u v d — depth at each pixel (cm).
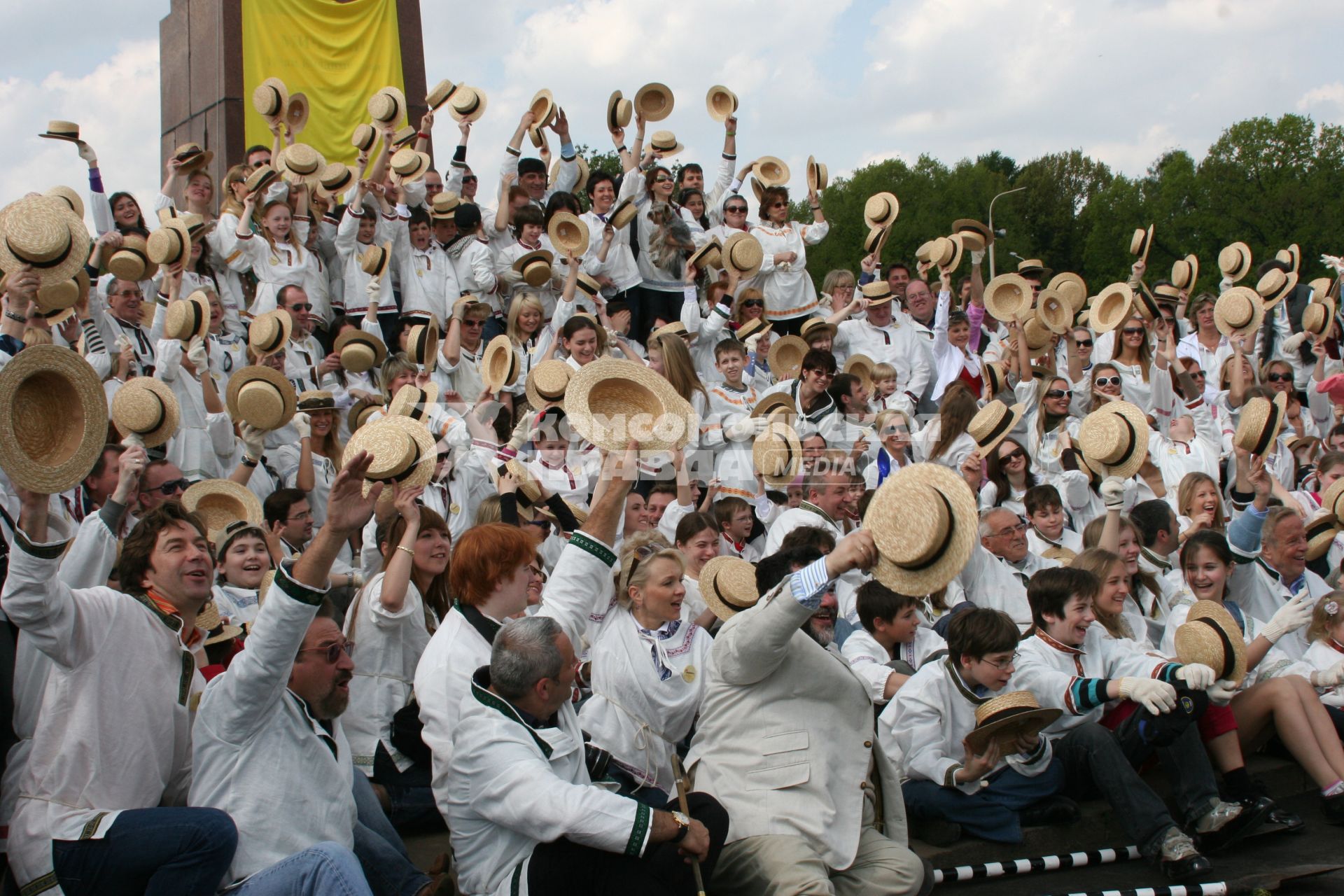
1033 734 568
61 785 420
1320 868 602
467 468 861
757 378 1188
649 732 548
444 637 515
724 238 1390
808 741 498
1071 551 837
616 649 554
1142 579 795
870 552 417
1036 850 613
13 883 429
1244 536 800
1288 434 1271
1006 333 1459
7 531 471
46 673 441
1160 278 6078
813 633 613
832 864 486
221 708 429
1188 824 627
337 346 1015
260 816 430
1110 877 597
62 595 418
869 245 1496
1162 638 778
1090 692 611
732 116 1516
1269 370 1309
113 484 654
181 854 406
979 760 578
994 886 584
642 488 889
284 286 1102
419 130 1443
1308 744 685
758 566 591
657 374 483
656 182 1319
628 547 583
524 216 1217
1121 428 765
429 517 627
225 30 1446
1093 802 646
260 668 419
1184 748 634
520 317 1055
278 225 1110
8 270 679
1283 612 692
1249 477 802
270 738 439
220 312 1019
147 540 461
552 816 429
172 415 735
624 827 430
